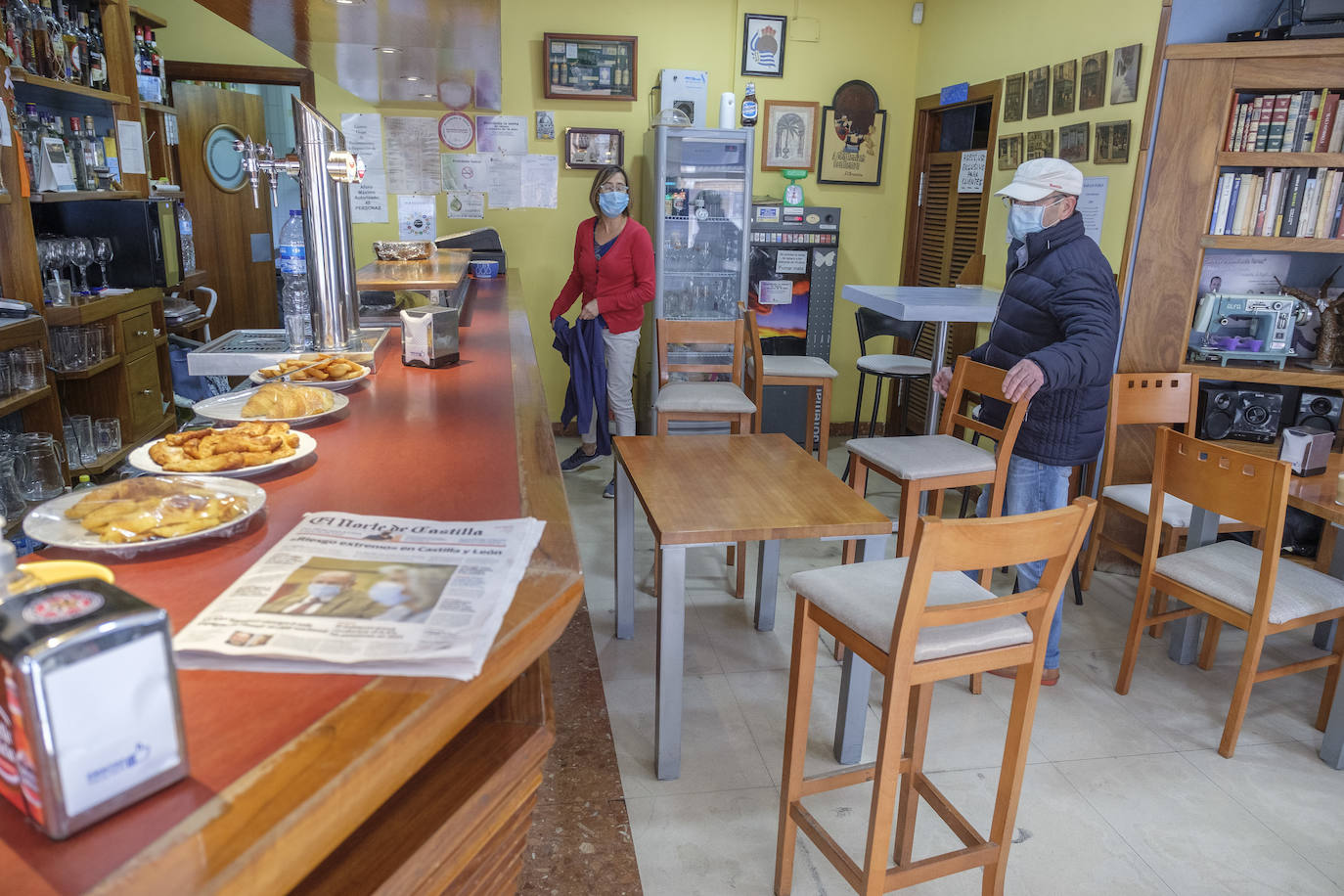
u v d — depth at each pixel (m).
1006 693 2.69
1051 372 2.32
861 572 1.85
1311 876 1.96
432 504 1.29
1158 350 3.39
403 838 0.95
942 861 1.67
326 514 1.22
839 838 2.05
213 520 1.13
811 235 5.22
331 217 2.24
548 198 5.27
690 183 5.09
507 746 1.12
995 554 1.51
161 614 0.66
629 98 5.14
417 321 2.29
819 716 2.55
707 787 2.22
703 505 2.18
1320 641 3.04
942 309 3.27
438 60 3.61
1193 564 2.52
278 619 0.91
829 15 5.21
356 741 0.75
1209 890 1.92
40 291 2.91
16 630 0.62
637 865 1.95
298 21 2.85
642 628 3.03
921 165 5.39
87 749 0.63
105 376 3.39
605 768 2.28
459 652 0.84
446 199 5.20
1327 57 3.00
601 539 3.82
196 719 0.77
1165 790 2.25
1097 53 3.62
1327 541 3.02
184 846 0.63
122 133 3.59
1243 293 3.44
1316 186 3.12
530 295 5.40
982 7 4.59
